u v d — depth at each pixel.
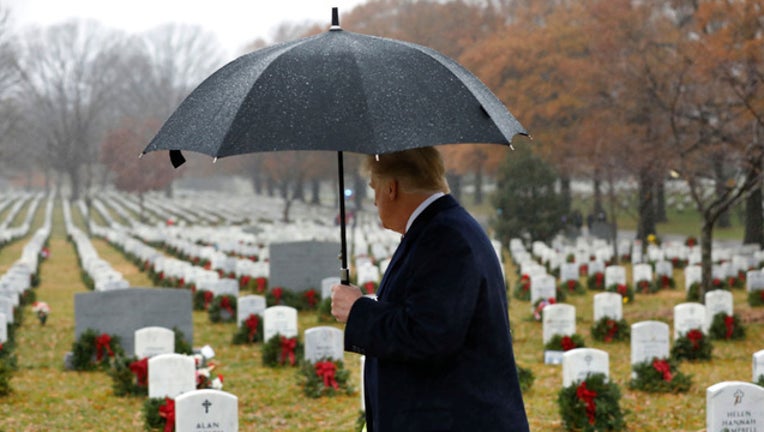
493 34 58.88
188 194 109.62
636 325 11.84
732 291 24.55
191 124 3.38
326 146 3.08
